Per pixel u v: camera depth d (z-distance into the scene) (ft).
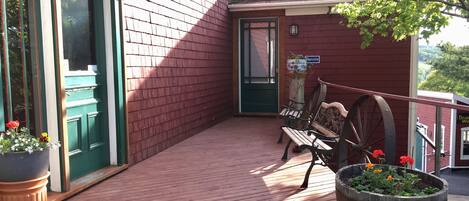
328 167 14.10
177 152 16.98
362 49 26.13
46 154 9.05
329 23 26.25
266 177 13.04
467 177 42.63
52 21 10.64
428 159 51.47
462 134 47.06
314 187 11.94
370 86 26.27
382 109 10.32
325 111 15.33
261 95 28.14
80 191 11.48
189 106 20.53
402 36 25.02
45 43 10.70
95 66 13.33
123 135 14.06
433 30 28.40
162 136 17.34
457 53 89.92
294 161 15.15
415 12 26.99
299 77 24.07
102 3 13.42
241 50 28.22
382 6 26.78
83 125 12.49
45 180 9.14
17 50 10.13
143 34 15.44
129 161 14.46
